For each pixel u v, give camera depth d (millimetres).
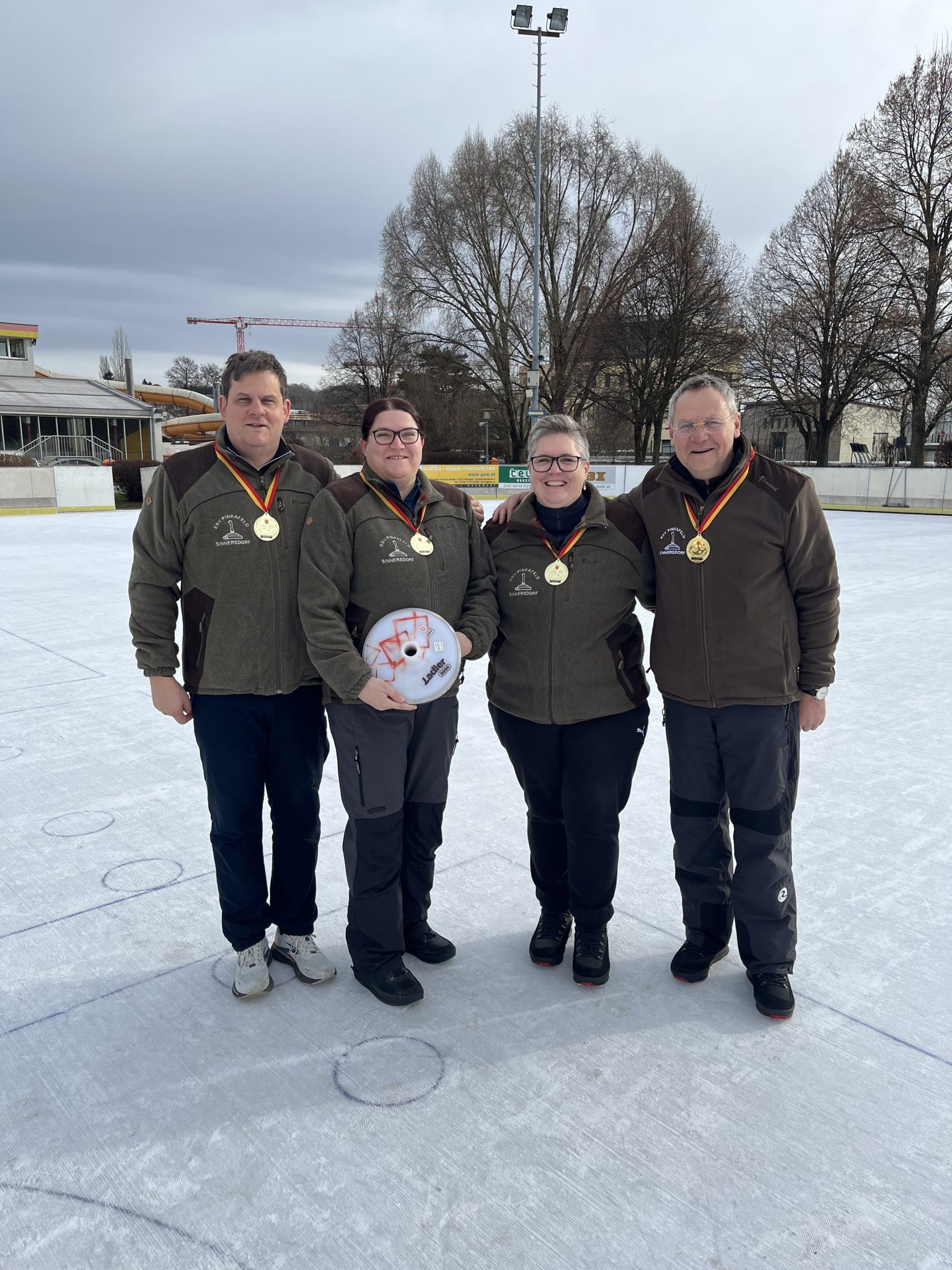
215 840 2414
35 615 8266
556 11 20828
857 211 25906
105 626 7734
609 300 30438
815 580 2309
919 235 26094
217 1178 1773
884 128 25953
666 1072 2088
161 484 2307
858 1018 2301
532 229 29984
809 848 3342
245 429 2268
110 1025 2299
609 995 2430
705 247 30203
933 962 2564
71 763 4336
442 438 38844
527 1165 1799
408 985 2387
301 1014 2352
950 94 24828
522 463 33656
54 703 5398
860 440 43688
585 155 29047
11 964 2590
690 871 2500
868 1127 1900
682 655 2375
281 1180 1766
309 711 2457
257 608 2312
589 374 32062
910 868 3170
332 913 2926
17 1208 1705
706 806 2461
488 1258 1576
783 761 2344
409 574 2352
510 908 2936
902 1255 1579
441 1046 2205
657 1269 1553
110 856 3316
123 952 2660
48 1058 2164
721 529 2297
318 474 2453
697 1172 1775
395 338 34375
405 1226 1651
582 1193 1725
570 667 2402
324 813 3701
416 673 2273
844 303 27250
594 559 2408
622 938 2742
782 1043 2203
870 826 3545
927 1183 1748
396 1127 1913
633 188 29469
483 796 3914
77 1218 1681
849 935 2723
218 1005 2391
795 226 27719
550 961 2580
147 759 4395
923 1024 2271
